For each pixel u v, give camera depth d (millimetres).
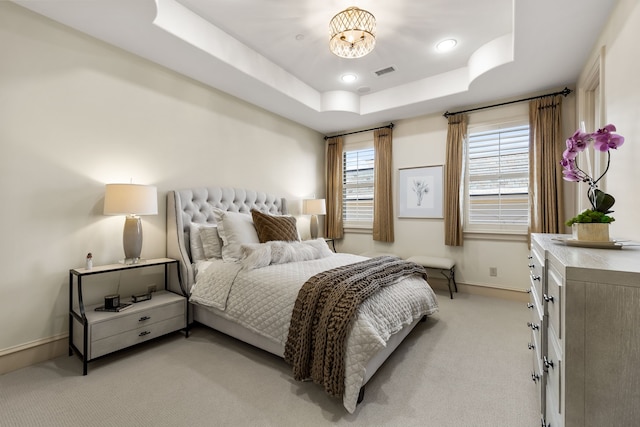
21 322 2053
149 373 1974
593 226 1345
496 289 3750
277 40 2963
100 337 2023
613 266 810
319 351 1716
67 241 2279
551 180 3285
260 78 3219
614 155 1899
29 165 2100
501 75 3049
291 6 2439
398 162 4535
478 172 3883
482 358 2189
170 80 2994
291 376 1951
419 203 4336
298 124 4742
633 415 745
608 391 767
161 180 2920
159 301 2447
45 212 2172
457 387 1826
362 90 4133
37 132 2135
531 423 1503
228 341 2490
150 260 2635
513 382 1877
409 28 2711
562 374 876
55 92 2225
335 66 3463
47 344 2158
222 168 3527
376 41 2926
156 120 2877
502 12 2480
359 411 1603
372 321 1802
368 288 1912
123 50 2629
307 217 4922
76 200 2332
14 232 2031
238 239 2818
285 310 1994
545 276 1198
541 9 2055
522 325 2826
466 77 3449
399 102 3963
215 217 3080
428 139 4270
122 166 2619
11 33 2018
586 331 788
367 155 4934
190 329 2750
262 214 3117
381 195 4578
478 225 3879
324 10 2486
